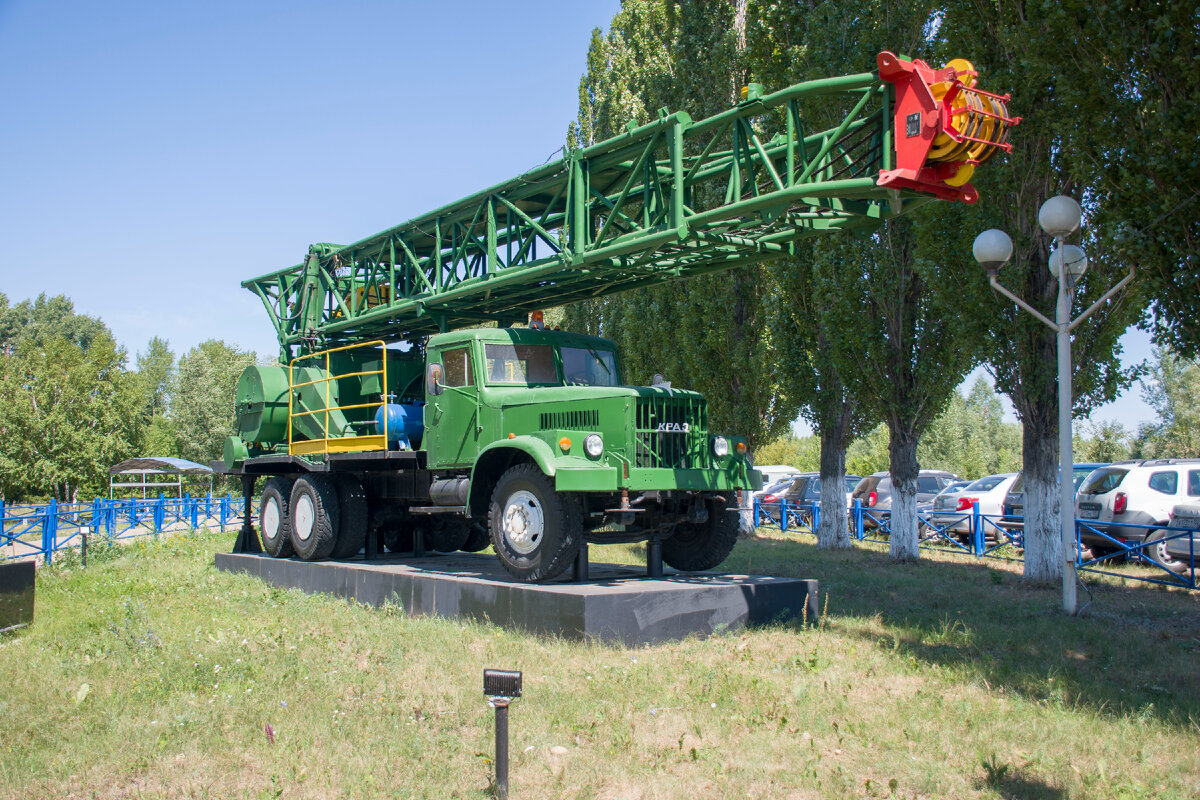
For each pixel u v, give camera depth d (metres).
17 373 44.94
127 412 47.59
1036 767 4.50
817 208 8.06
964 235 11.23
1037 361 11.01
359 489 11.18
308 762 4.53
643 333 22.03
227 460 13.06
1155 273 8.15
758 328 18.67
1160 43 7.88
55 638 7.45
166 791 4.20
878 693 5.82
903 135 6.72
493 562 10.72
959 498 18.09
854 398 15.23
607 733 4.96
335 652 6.74
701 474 8.27
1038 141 10.59
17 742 4.82
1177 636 7.98
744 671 6.23
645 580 8.33
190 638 7.20
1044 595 10.39
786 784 4.28
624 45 23.92
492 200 9.83
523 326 10.93
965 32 10.98
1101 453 39.03
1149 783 4.34
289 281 13.38
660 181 8.80
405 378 11.32
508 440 8.20
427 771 4.39
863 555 15.74
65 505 20.06
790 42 15.50
